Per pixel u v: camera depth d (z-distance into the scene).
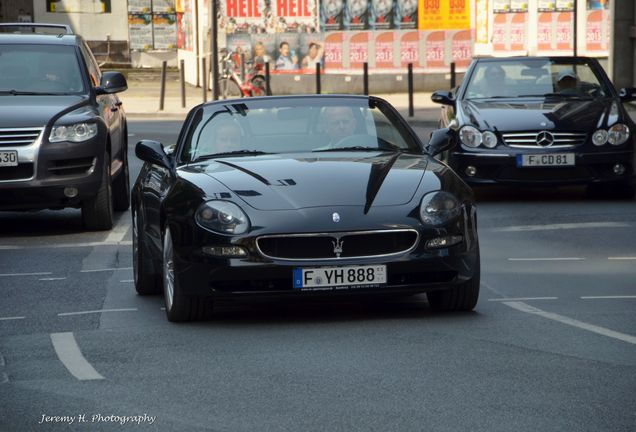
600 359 18.09
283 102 25.88
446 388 16.48
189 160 24.55
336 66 99.94
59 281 28.05
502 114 40.53
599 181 39.72
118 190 42.19
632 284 25.81
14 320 23.11
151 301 25.02
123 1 131.00
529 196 42.81
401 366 17.88
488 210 39.12
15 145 35.94
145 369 18.12
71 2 130.25
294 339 20.17
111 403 16.12
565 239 32.91
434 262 21.27
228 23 99.38
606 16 97.88
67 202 36.66
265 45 99.62
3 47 39.53
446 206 21.64
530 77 43.31
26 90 38.34
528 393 16.12
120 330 21.59
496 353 18.64
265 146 24.67
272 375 17.50
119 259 31.56
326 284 21.05
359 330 20.80
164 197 23.12
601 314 22.16
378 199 21.59
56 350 19.84
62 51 39.72
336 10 99.38
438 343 19.48
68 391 16.88
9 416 15.64
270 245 21.20
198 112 25.88
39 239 35.91
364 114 25.55
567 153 39.47
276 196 21.72
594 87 42.97
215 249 21.23
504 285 25.95
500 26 100.56
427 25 99.94
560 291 25.05
